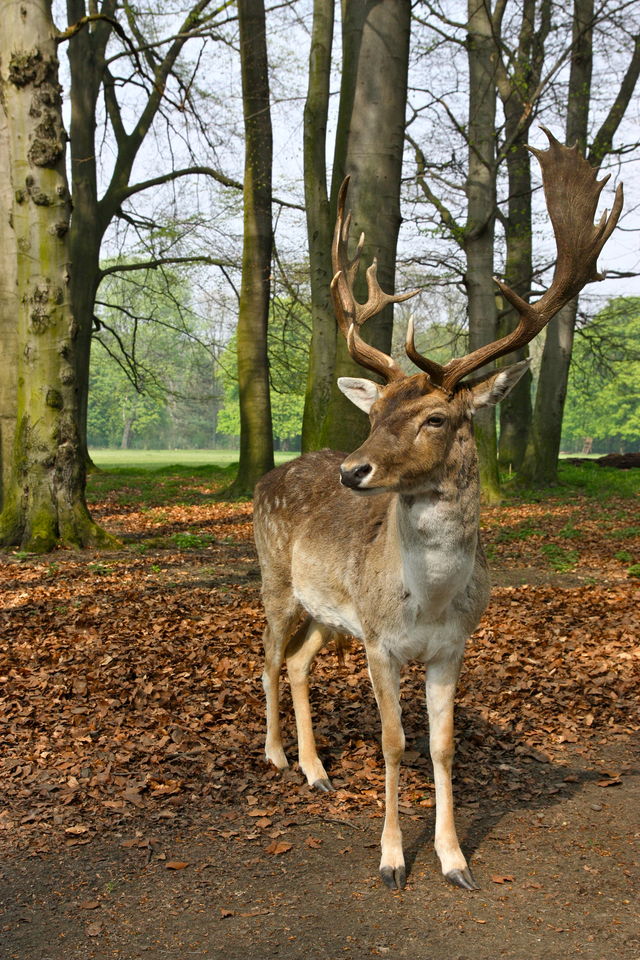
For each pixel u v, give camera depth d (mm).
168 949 3154
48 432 11500
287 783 4711
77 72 23656
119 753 5012
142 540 13102
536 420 23906
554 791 4613
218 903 3479
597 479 26625
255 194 20281
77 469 11789
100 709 5746
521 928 3287
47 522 11539
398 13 10695
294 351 30312
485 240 18812
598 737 5480
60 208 11250
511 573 11102
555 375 23594
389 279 10977
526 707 5941
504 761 5051
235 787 4645
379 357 3992
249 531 14633
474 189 18844
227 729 5414
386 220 10875
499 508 18562
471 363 3574
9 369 12414
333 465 4992
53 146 11102
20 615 8258
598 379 64438
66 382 11523
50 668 6633
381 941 3199
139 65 15305
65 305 11445
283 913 3398
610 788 4684
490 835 4105
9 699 5930
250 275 20656
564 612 8742
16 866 3789
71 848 3955
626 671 6730
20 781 4656
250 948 3154
